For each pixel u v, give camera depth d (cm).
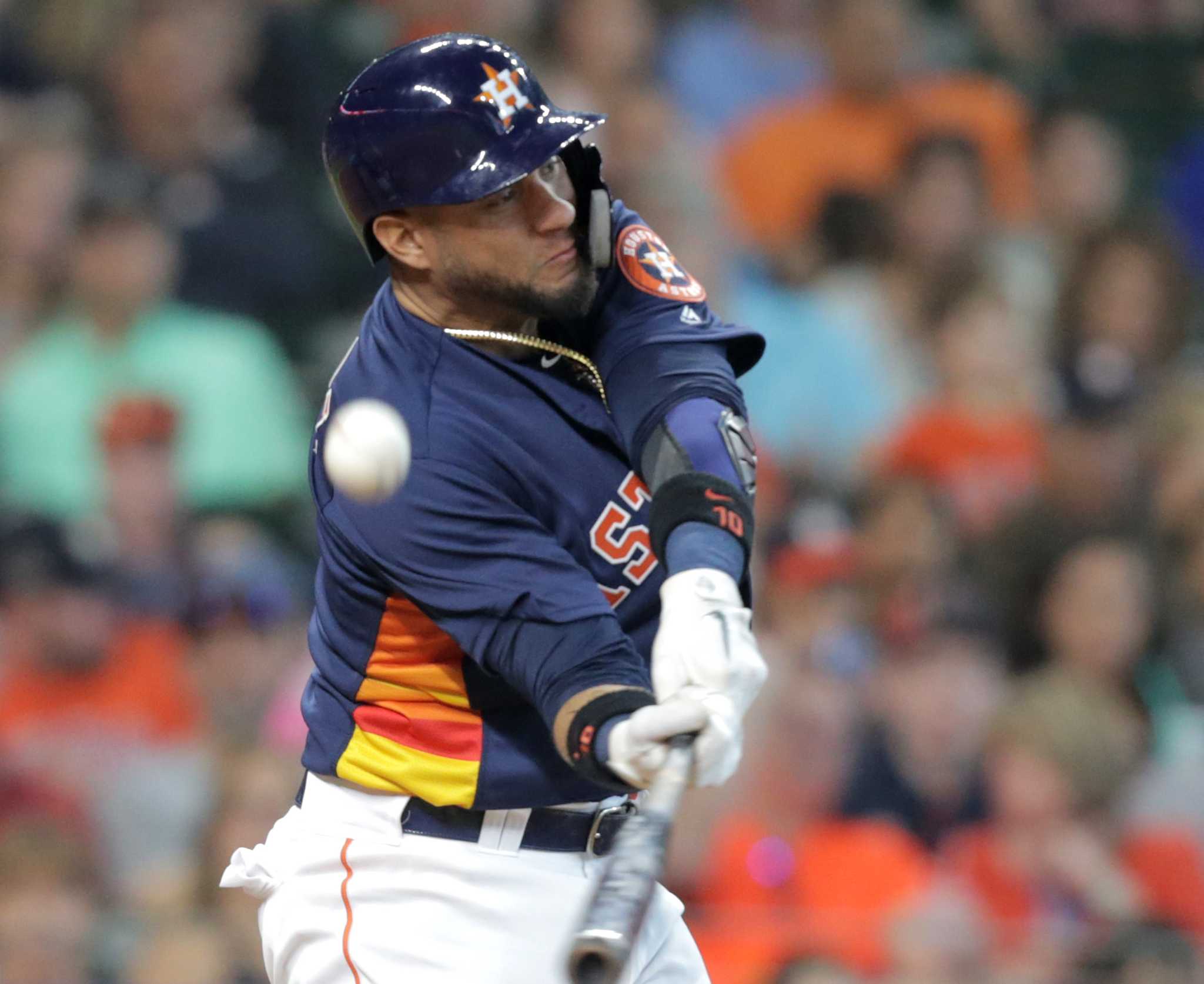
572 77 2678
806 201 2767
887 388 2505
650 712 698
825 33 2903
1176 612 2144
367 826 877
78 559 1966
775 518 2250
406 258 825
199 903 1586
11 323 2302
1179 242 2827
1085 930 1589
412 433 809
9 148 2330
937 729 1816
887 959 1563
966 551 2114
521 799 853
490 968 859
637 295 851
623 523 837
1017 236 2792
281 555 2217
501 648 788
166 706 1909
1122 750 1827
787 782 1781
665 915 912
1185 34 3117
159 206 2389
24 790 1689
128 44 2484
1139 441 2309
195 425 2241
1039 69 3045
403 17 2727
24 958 1534
